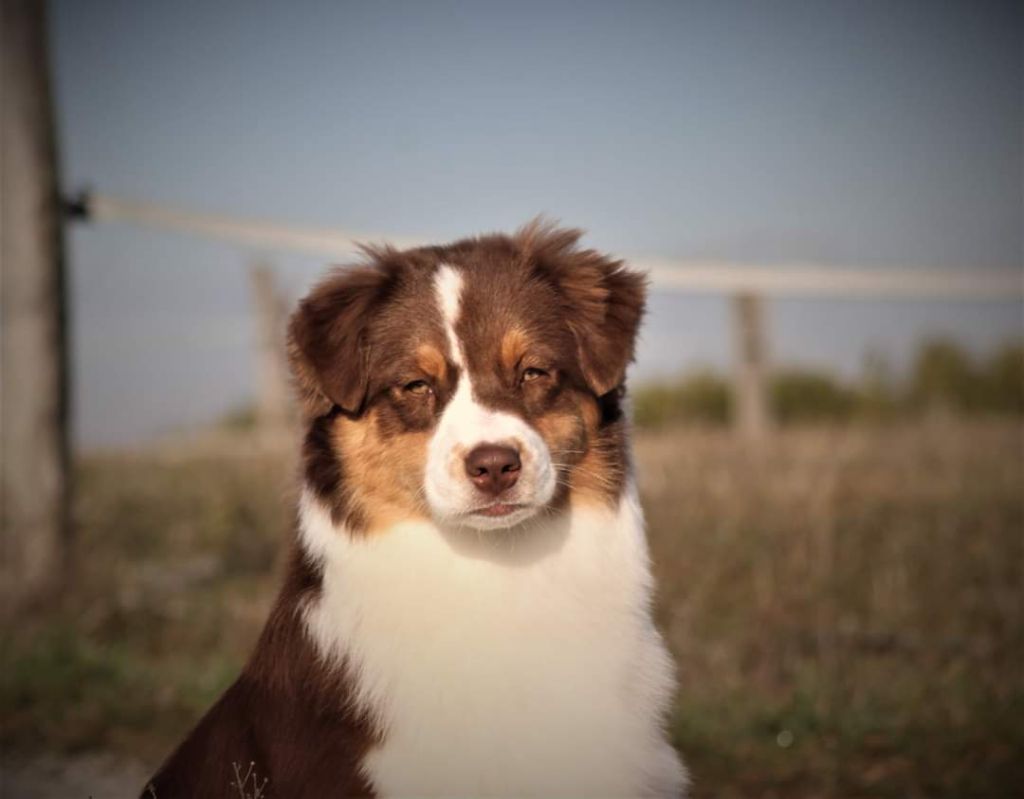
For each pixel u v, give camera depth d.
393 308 4.55
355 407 4.41
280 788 4.11
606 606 4.40
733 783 6.26
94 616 9.25
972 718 6.67
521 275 4.64
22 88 10.12
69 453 10.32
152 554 11.27
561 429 4.46
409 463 4.34
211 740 4.35
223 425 18.41
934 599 9.12
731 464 12.77
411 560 4.30
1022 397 19.02
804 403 18.81
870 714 6.75
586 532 4.44
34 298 10.12
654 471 12.45
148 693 7.73
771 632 8.46
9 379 10.05
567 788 4.11
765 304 15.84
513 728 4.14
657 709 4.37
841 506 11.26
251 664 4.45
